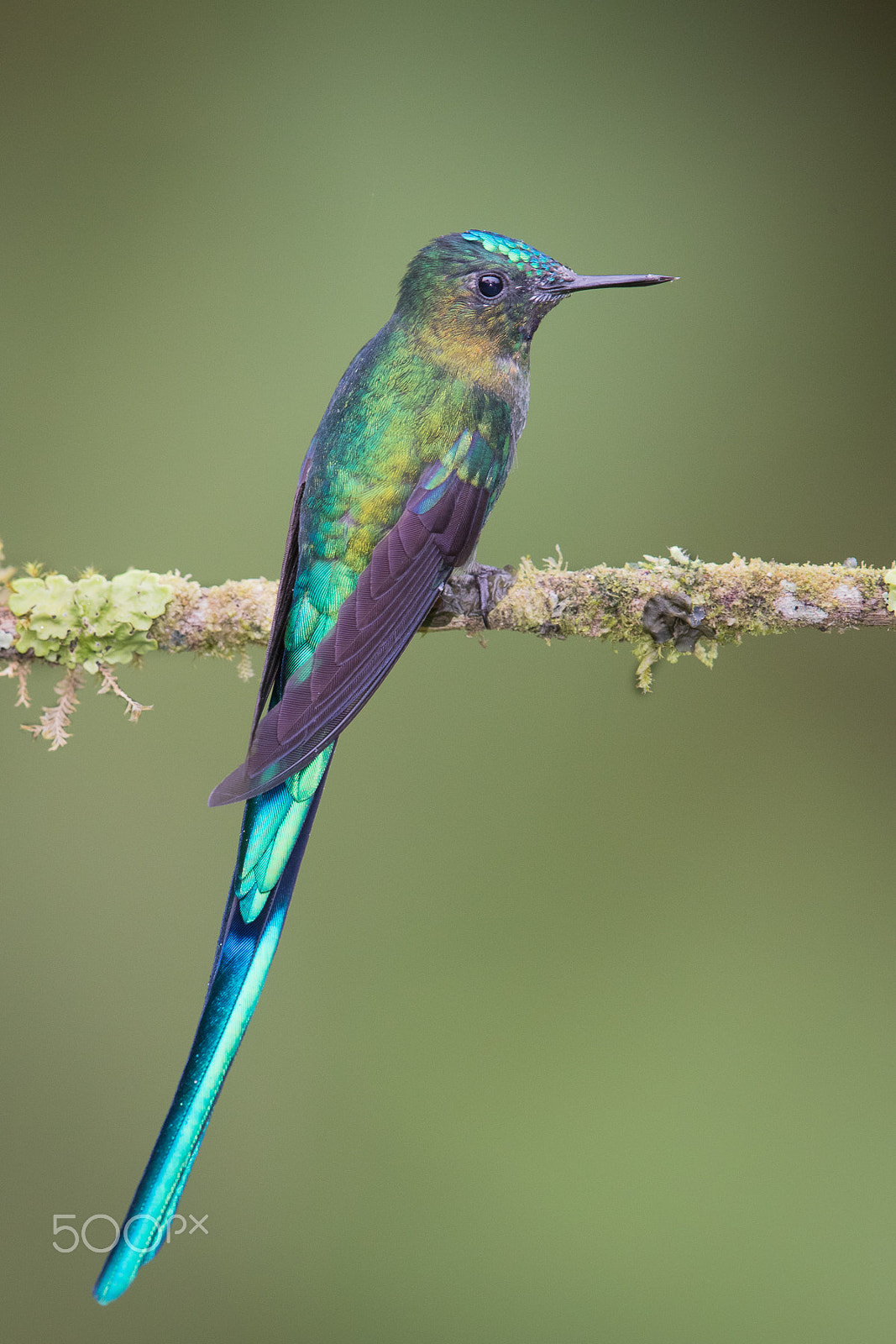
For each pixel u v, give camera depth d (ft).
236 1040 8.16
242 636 8.24
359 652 8.20
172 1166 8.13
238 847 8.18
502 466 8.28
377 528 8.23
